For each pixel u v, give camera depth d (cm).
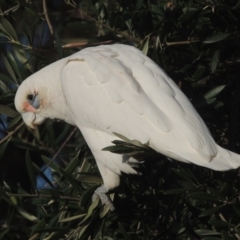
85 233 1002
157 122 962
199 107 1039
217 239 998
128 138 989
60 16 1338
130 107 987
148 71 1008
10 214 1230
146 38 1073
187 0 1048
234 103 1077
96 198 1031
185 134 946
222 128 1123
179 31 1070
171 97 978
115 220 1043
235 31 1053
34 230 998
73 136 1318
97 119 1016
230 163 927
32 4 1237
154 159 1082
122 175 1033
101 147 1023
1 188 1045
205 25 1050
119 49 1052
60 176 1074
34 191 1056
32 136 1305
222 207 1000
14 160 1418
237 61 1088
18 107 1116
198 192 984
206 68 1094
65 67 1060
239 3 1013
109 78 1009
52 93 1094
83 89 1026
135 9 1070
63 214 1027
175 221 1030
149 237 1052
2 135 1491
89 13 1197
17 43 1122
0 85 1146
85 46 1167
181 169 1002
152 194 1045
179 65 1092
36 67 1187
